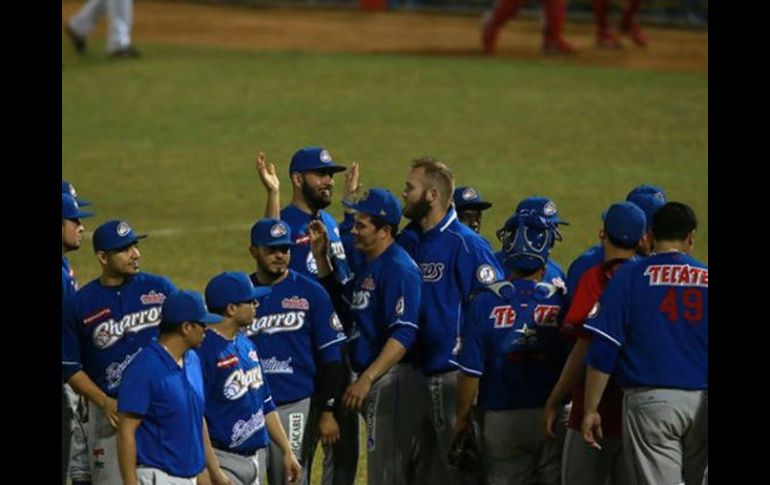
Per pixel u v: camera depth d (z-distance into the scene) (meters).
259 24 159.50
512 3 137.12
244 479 32.81
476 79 124.69
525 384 33.34
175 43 143.88
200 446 30.83
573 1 164.25
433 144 98.75
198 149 97.62
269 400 33.53
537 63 133.62
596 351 31.16
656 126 105.69
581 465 32.88
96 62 131.38
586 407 31.31
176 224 77.31
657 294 31.05
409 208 35.59
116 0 131.88
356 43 146.50
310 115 109.00
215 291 32.22
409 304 33.94
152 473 30.12
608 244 32.72
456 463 33.66
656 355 30.89
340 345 34.66
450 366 35.06
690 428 31.08
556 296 33.53
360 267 37.47
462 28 158.25
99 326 34.34
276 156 95.38
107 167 91.94
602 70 129.88
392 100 115.12
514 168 91.69
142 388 29.86
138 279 34.88
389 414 35.09
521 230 33.34
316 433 36.34
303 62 133.38
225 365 32.22
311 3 176.38
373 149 96.94
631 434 31.39
